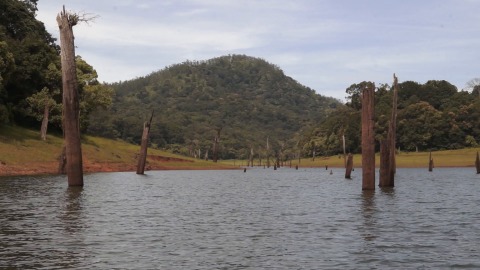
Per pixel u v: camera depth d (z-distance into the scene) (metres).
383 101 198.62
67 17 44.75
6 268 15.62
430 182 63.88
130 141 188.88
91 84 110.56
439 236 21.50
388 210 31.22
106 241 20.08
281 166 170.62
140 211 30.27
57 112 93.94
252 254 17.94
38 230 22.41
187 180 69.31
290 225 24.80
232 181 69.38
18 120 95.50
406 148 173.12
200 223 25.39
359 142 182.25
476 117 168.75
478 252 18.23
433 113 171.25
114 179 64.94
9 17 112.25
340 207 33.25
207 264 16.44
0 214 27.56
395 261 16.88
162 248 18.89
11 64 81.38
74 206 31.86
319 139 199.75
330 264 16.48
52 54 97.81
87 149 95.50
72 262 16.48
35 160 76.69
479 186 55.41
